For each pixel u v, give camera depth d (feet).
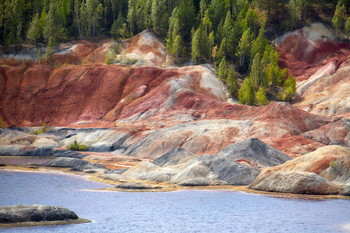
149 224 193.36
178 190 279.90
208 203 239.71
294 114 518.37
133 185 284.61
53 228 176.45
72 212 193.88
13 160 438.81
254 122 495.82
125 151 491.31
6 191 266.77
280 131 476.54
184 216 209.97
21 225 176.35
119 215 209.97
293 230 187.11
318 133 482.28
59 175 339.77
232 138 472.03
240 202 242.99
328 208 228.84
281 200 249.34
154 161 357.00
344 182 274.16
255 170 311.47
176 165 336.29
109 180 313.94
